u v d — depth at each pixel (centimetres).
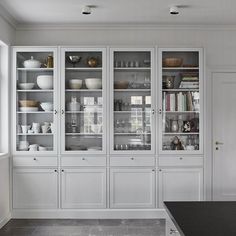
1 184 434
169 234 211
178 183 471
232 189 518
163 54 476
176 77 478
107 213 470
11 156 467
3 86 466
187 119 478
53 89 473
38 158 468
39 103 478
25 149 475
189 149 474
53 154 468
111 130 471
